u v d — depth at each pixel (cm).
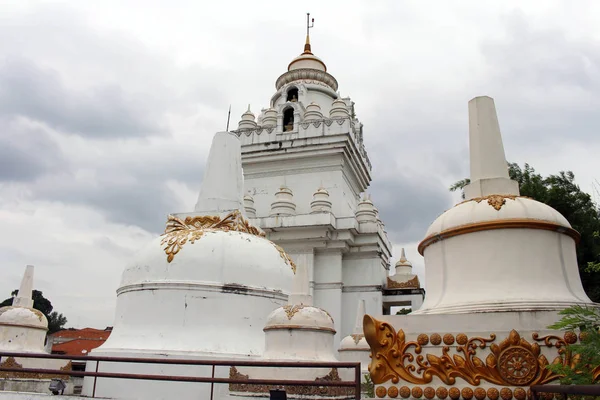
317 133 3638
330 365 763
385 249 3562
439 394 561
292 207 3356
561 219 644
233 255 1518
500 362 548
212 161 1872
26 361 1591
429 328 593
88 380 1402
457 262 645
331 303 3091
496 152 747
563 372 500
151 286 1455
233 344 1374
